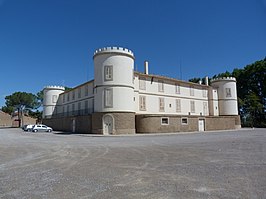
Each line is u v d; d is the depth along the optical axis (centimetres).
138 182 614
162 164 852
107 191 541
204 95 4572
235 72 5831
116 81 3069
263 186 554
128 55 3184
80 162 928
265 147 1262
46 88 5412
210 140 1766
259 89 5416
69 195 516
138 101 3503
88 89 4016
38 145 1645
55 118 4850
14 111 7356
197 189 542
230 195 495
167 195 505
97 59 3203
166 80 3950
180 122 3422
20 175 716
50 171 767
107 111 3020
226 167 769
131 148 1366
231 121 4203
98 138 2306
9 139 2283
